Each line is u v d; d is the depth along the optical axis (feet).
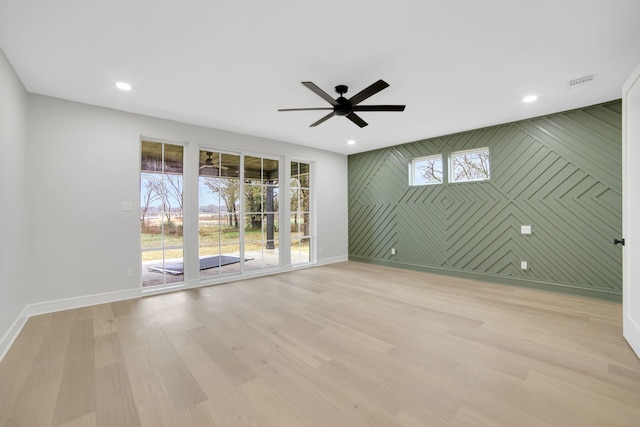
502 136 14.16
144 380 6.24
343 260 21.38
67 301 10.79
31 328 8.98
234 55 8.09
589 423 4.91
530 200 13.38
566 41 7.42
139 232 12.44
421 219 17.40
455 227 15.92
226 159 15.60
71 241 10.91
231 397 5.68
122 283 11.98
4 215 7.79
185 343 8.00
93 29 6.89
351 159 21.53
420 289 13.51
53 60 8.23
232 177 15.83
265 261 17.11
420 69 8.86
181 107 11.87
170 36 7.21
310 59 8.30
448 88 10.16
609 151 11.44
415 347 7.73
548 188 12.88
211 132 14.67
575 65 8.62
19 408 5.34
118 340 8.18
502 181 14.19
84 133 11.27
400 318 9.84
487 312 10.38
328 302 11.62
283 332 8.73
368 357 7.22
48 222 10.46
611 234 11.46
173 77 9.32
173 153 13.93
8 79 8.15
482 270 14.97
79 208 11.10
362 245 20.85
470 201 15.33
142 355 7.32
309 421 5.02
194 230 14.07
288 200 18.10
